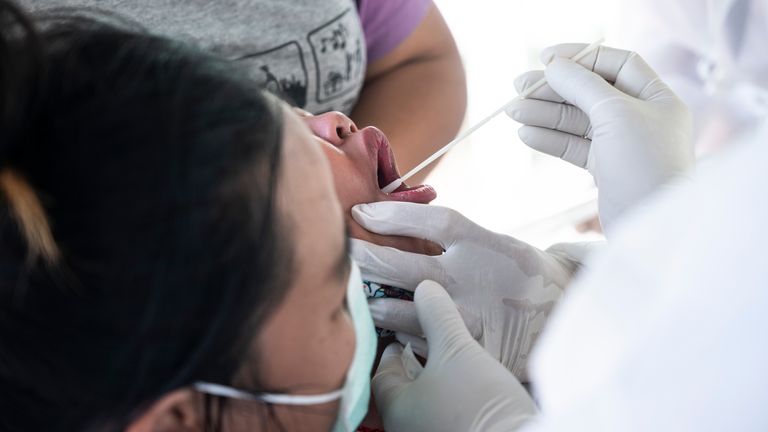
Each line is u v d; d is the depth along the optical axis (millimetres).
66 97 472
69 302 470
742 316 458
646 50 1768
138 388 508
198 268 480
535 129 1149
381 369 957
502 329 1000
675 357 481
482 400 803
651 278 519
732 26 1592
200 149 476
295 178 553
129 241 462
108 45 508
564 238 1717
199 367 529
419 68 1563
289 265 548
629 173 957
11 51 461
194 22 1218
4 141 451
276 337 580
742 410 462
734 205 478
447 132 1511
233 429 610
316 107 1389
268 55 1280
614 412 507
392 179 1105
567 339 558
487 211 1941
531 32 2105
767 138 490
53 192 459
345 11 1351
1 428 525
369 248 966
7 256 457
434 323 911
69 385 499
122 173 460
